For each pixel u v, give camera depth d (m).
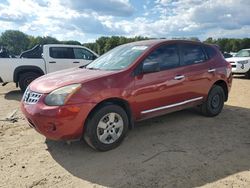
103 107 4.32
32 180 3.65
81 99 4.11
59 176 3.75
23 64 10.13
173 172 3.80
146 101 4.86
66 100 4.05
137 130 5.46
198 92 5.83
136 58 4.87
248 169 3.89
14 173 3.83
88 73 4.70
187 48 5.72
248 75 14.80
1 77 9.88
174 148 4.60
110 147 4.49
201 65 5.86
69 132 4.10
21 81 10.23
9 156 4.34
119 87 4.47
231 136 5.16
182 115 6.44
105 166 4.01
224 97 6.57
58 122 4.02
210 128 5.59
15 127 5.73
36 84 4.57
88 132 4.25
